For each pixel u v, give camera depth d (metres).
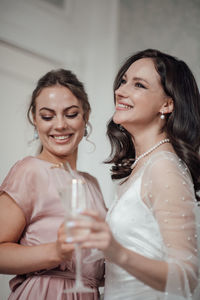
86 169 3.99
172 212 1.65
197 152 2.04
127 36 4.31
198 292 1.65
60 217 1.89
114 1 4.22
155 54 2.11
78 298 1.86
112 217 1.86
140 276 1.49
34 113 2.08
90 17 4.15
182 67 2.12
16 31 3.57
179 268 1.53
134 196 1.82
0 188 1.91
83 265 1.88
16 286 1.92
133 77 2.06
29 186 1.89
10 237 1.83
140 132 2.10
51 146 2.00
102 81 4.14
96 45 4.15
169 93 2.03
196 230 1.66
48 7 3.83
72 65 3.99
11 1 3.56
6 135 3.44
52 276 1.85
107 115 4.13
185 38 4.27
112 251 1.40
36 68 3.73
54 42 3.87
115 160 2.41
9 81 3.52
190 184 1.76
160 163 1.78
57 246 1.55
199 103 2.13
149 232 1.77
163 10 4.37
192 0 4.31
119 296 1.82
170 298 1.55
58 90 1.98
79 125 2.02
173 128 2.04
